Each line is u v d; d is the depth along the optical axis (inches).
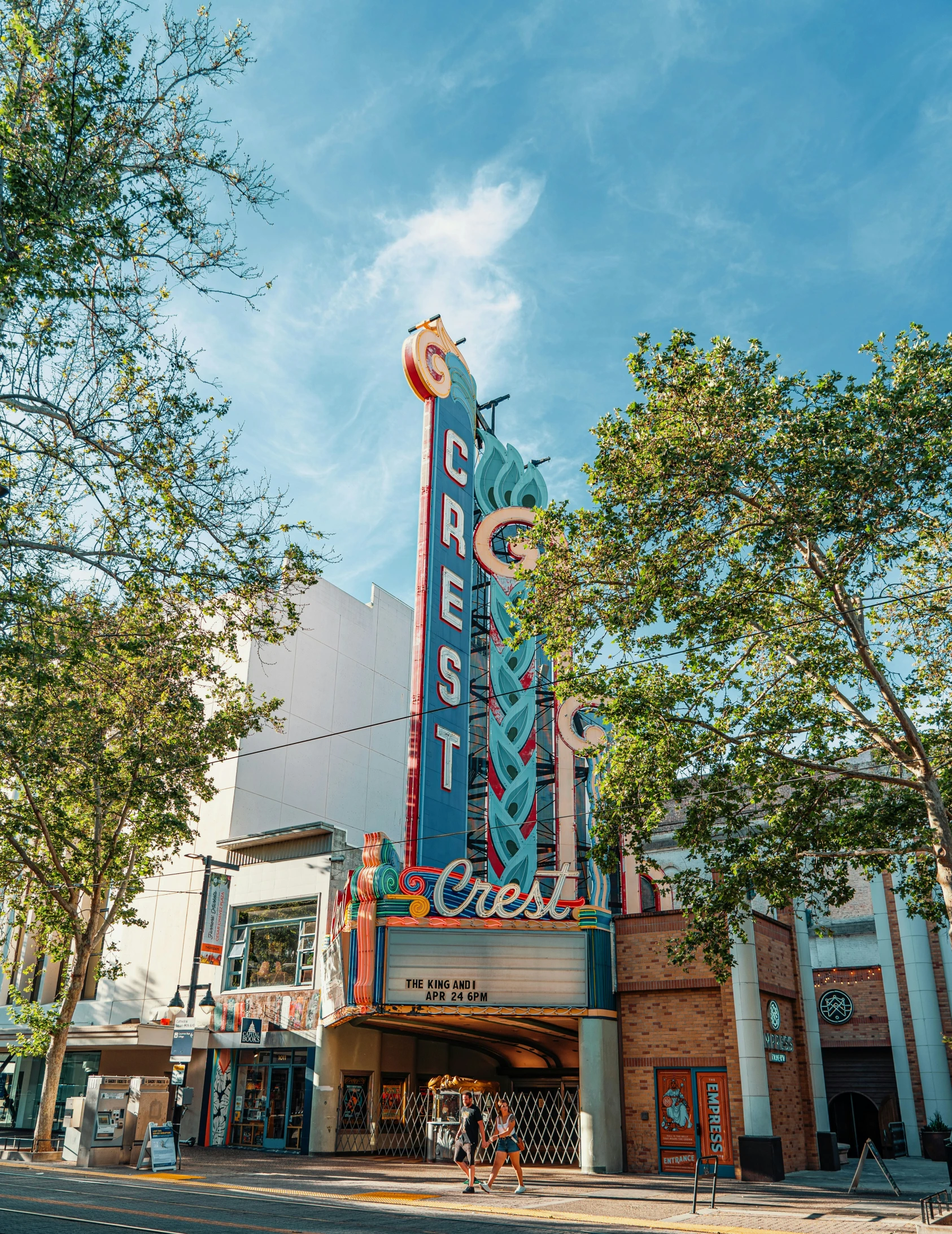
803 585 790.5
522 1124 1130.7
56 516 556.1
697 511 743.7
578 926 977.5
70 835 1093.8
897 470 693.9
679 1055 933.2
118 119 494.6
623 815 785.6
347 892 1016.2
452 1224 567.2
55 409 510.0
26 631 581.3
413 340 1315.2
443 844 1133.1
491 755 1262.3
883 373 718.5
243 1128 1184.8
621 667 778.2
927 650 842.2
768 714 756.0
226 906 1296.8
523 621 802.2
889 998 1354.6
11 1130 1466.5
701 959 944.3
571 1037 1133.7
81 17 482.0
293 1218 568.4
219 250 524.7
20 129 473.1
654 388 759.1
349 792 1690.5
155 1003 1370.6
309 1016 1149.7
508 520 1389.0
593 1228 567.5
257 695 1535.4
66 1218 531.8
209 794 1117.1
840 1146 1366.9
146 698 956.6
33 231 467.2
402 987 953.5
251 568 561.9
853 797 928.9
